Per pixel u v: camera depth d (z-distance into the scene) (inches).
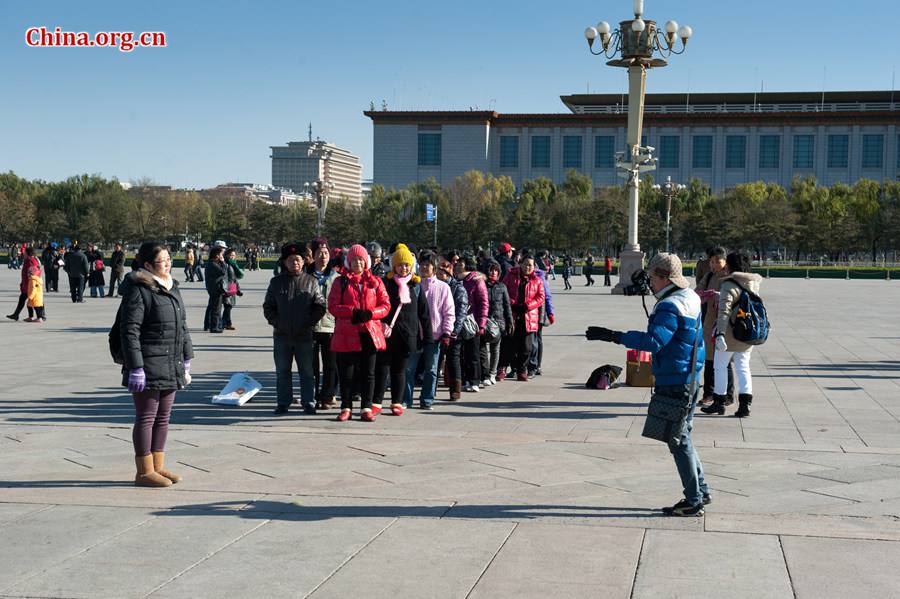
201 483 264.7
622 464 289.4
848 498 249.9
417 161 4948.3
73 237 4045.3
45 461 292.5
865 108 5078.7
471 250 3818.9
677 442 230.2
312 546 209.5
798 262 3804.1
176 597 179.2
